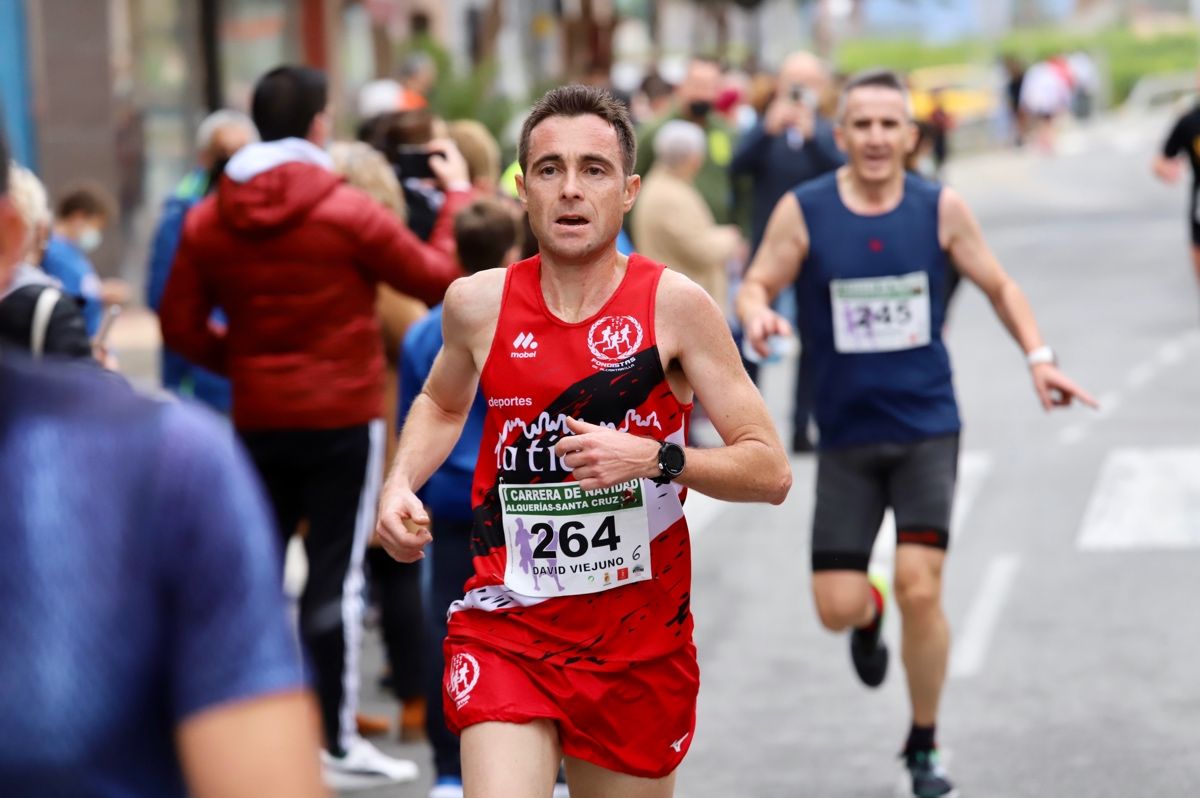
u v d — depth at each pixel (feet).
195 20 213.66
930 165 133.80
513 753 41.42
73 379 20.18
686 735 43.70
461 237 64.39
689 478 40.40
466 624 43.50
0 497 19.42
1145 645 82.53
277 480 67.46
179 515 19.79
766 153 135.13
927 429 64.75
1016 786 64.80
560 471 42.11
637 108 200.44
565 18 295.48
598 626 42.45
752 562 102.73
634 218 118.21
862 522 65.36
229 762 19.92
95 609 19.38
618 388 41.60
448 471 60.70
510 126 211.00
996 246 283.79
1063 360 169.89
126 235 201.98
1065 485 117.29
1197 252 150.10
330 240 65.26
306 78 66.18
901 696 77.20
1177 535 103.60
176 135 211.61
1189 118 147.64
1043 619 87.40
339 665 66.80
